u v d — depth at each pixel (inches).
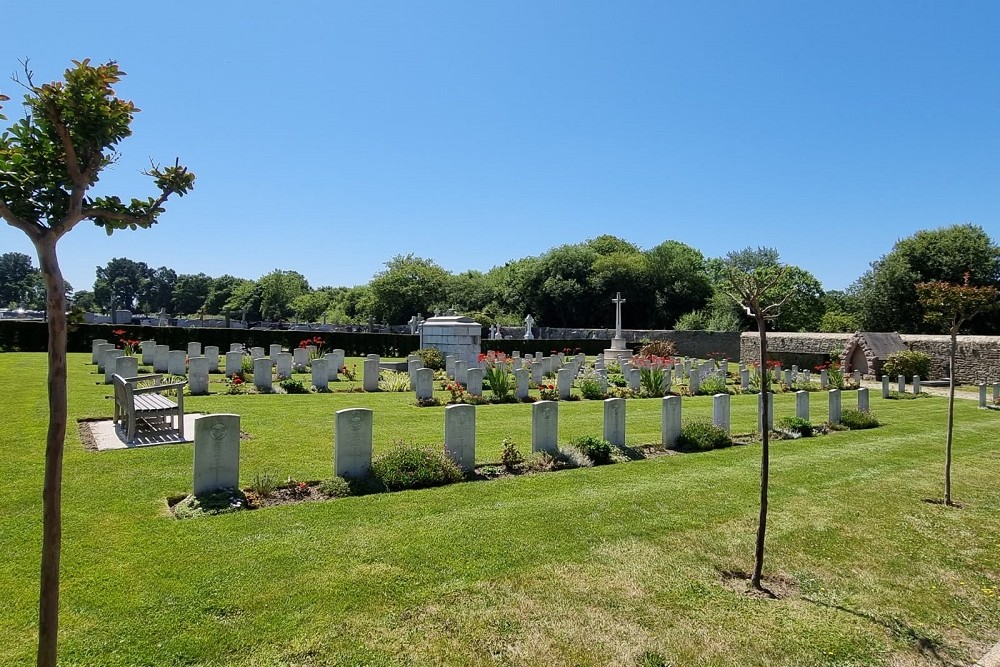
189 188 134.1
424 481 333.4
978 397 976.3
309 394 687.1
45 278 112.0
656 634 186.7
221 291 3624.5
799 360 1470.2
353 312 2800.2
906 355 1250.6
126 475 319.0
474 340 959.6
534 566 231.5
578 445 418.6
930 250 1743.4
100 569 208.5
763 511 226.8
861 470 417.7
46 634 116.1
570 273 2469.2
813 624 198.5
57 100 109.8
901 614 209.5
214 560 220.2
